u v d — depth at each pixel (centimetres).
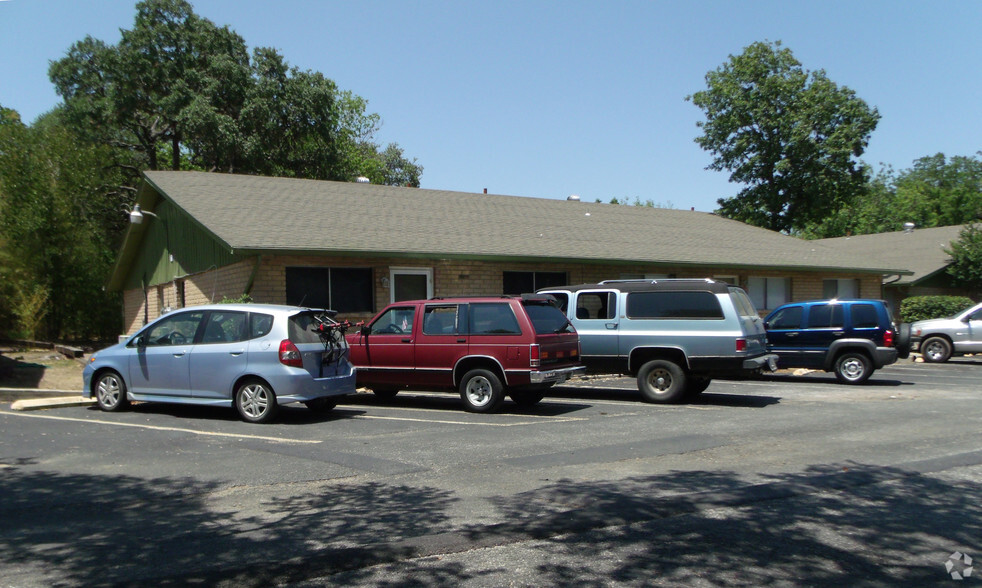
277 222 1667
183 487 682
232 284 1650
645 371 1298
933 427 1011
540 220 2273
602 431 983
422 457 812
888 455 822
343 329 1134
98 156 3186
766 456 816
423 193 2338
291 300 1576
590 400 1338
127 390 1136
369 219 1866
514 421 1078
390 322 1263
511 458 806
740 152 3819
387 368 1238
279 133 3847
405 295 1725
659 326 1294
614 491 664
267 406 1041
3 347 2320
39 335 2764
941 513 602
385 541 528
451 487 680
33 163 2711
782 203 3822
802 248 2653
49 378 1572
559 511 602
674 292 1298
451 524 568
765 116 3728
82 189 2916
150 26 3762
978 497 650
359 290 1669
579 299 1371
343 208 1936
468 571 471
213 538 536
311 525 566
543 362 1149
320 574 466
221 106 3731
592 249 2008
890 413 1146
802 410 1186
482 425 1037
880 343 1576
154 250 2264
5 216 2591
